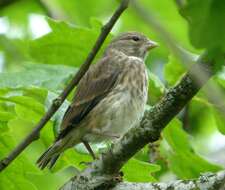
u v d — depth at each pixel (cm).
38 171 923
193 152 1105
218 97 502
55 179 1329
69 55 1185
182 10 413
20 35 1598
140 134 716
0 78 984
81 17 1609
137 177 938
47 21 1174
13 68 1536
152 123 704
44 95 895
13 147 902
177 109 685
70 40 1175
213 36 409
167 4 1591
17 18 1598
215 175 710
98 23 1166
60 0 1608
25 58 1532
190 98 674
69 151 1002
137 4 475
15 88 895
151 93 1120
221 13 407
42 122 794
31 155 1265
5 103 911
